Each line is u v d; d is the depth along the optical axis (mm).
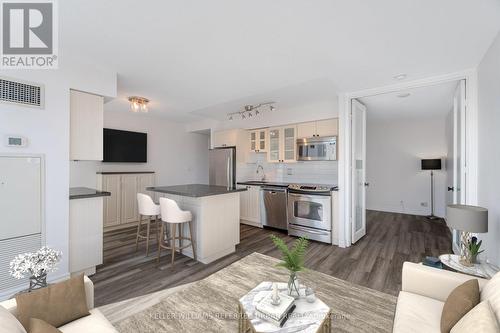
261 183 5016
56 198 2404
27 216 2238
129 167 5277
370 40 2059
